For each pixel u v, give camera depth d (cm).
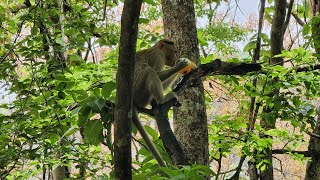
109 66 795
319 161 885
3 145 582
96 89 448
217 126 839
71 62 750
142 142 529
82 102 428
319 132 888
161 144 535
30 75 662
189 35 650
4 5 961
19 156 571
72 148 662
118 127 359
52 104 628
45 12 702
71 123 654
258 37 832
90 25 721
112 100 440
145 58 683
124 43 346
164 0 666
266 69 724
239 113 973
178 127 623
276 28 865
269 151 873
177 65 629
